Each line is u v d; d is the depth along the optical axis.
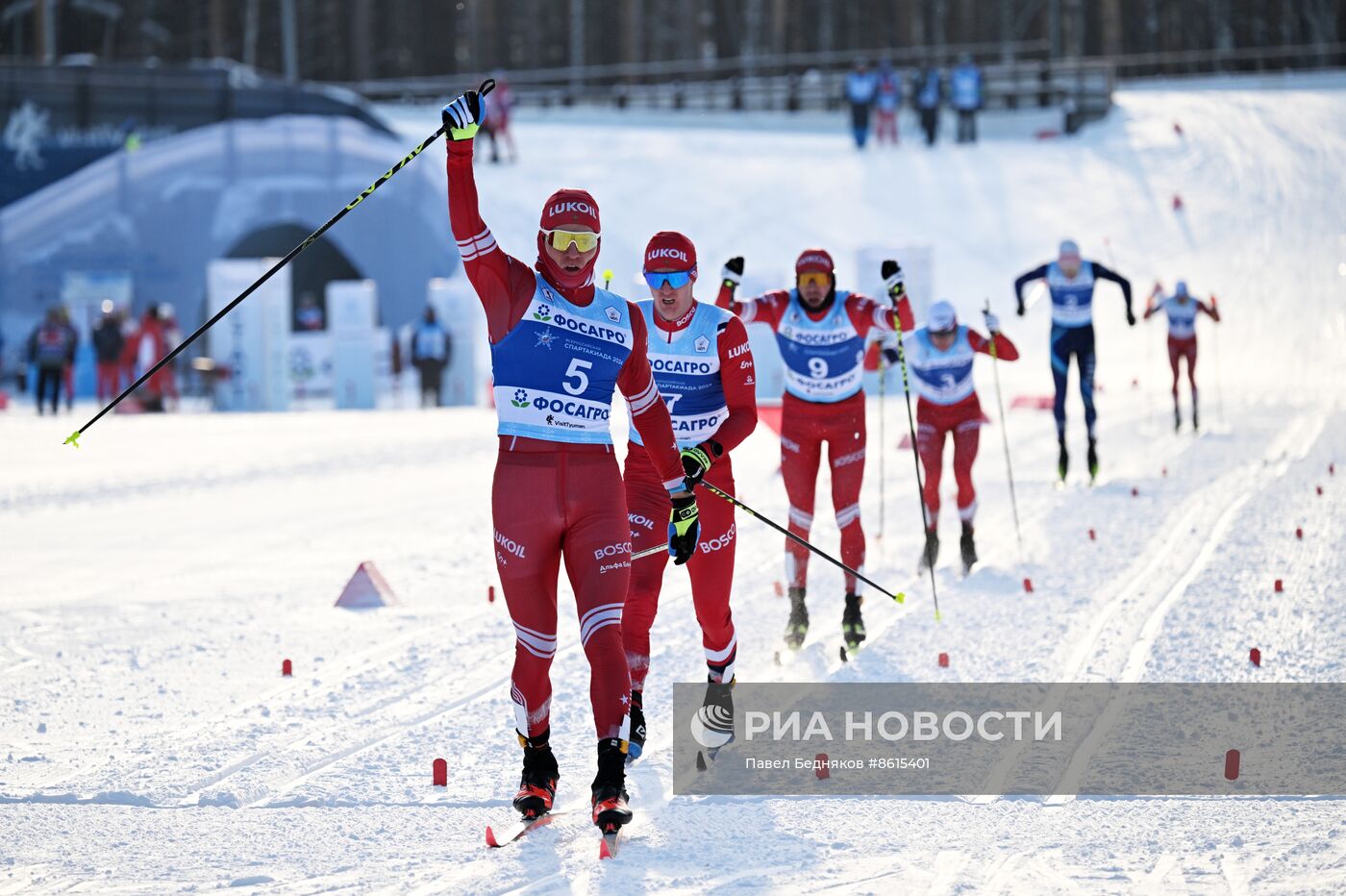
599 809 13.44
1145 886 12.05
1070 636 21.92
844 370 22.23
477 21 185.75
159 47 196.38
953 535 32.03
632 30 178.12
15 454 52.75
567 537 14.34
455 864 12.98
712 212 108.75
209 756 16.72
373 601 25.91
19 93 90.38
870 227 106.94
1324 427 49.47
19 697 19.53
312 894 12.21
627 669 14.07
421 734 17.62
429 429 60.97
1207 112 130.38
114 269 91.94
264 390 77.62
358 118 97.81
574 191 14.27
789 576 22.05
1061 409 38.66
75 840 13.78
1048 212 108.62
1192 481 38.22
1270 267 97.31
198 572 29.55
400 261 98.50
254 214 94.94
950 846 13.30
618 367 14.42
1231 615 22.83
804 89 145.62
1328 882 12.09
